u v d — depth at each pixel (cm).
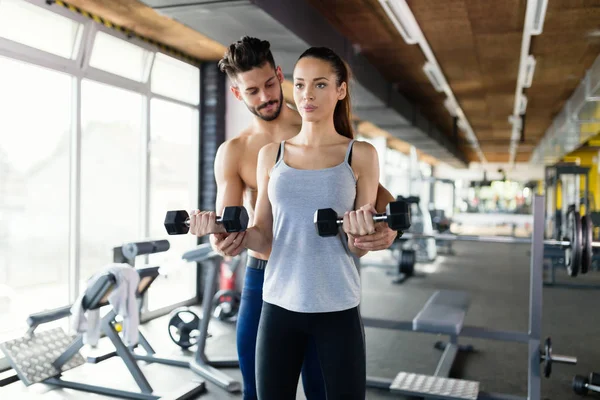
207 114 516
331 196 115
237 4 273
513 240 286
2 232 347
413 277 722
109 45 401
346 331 116
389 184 1082
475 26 417
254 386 169
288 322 118
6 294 353
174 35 423
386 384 303
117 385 304
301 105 119
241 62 152
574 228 243
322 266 115
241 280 498
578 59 515
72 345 305
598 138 1198
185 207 516
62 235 379
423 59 521
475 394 276
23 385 306
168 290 514
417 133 822
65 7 347
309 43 355
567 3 367
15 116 344
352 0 367
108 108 420
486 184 1385
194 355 359
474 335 294
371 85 536
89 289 271
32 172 362
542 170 1981
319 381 149
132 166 450
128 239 452
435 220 405
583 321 477
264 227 130
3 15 315
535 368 270
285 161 122
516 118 896
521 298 586
